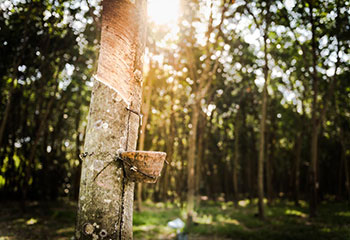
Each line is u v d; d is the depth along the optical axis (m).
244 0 10.23
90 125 2.12
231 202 18.36
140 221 9.71
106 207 1.99
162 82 14.32
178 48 12.54
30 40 11.45
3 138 12.91
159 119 17.31
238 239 7.95
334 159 18.67
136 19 2.32
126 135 2.15
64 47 11.95
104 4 2.28
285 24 10.83
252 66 14.16
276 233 8.04
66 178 16.47
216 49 11.95
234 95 16.34
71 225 8.67
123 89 2.17
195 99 11.14
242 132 18.45
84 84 13.00
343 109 14.52
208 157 19.42
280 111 16.77
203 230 8.73
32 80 12.93
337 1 9.59
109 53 2.18
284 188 22.88
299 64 13.20
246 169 20.89
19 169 13.66
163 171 16.88
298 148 15.89
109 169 2.04
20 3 9.66
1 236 7.02
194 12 11.59
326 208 12.90
